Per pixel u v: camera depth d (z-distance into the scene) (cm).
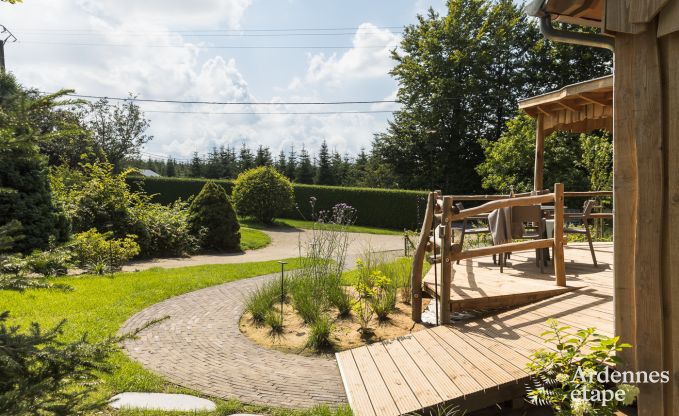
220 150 5491
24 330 495
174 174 6153
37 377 216
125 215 1435
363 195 2769
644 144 262
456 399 345
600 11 311
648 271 262
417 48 3022
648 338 263
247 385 431
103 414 358
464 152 3078
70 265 268
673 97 249
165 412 367
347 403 385
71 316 630
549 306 488
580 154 2058
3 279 221
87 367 232
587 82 643
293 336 577
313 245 853
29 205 1043
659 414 258
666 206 256
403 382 394
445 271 509
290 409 379
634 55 267
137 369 457
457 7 2820
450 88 2797
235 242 1650
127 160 3753
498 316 492
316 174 5031
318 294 674
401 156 3231
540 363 321
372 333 565
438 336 477
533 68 2897
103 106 3522
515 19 2842
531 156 2061
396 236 2212
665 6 247
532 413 356
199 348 537
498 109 3006
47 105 218
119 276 943
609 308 456
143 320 642
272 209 2467
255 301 684
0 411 192
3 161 230
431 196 595
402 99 3047
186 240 1556
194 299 780
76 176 1021
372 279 731
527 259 768
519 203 534
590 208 661
